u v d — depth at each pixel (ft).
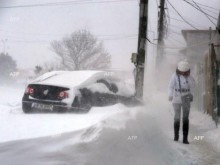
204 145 23.52
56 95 25.59
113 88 29.12
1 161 10.05
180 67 24.29
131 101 30.07
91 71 28.84
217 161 19.83
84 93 25.85
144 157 16.01
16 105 29.22
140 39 41.75
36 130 13.32
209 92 37.86
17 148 10.91
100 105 26.68
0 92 68.28
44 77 28.07
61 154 11.55
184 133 23.53
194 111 43.57
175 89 24.04
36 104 25.94
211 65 37.65
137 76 40.52
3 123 14.61
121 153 14.35
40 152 11.22
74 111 25.07
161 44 73.46
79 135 13.30
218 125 31.22
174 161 18.28
